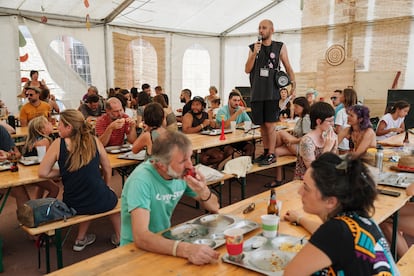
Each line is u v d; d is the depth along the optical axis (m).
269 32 3.73
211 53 10.55
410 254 2.28
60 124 2.86
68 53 7.89
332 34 8.94
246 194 5.02
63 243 3.37
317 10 8.98
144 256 1.61
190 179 1.83
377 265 1.15
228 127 5.51
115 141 4.40
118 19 8.41
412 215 2.91
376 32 8.38
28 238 3.62
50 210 2.70
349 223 1.19
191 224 1.93
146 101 6.31
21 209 2.66
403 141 4.61
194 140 4.70
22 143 5.18
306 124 4.73
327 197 1.24
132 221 1.72
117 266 1.52
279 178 5.17
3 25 6.85
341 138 3.98
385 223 2.96
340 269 1.16
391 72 8.22
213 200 2.07
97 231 3.80
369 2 8.34
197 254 1.53
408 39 8.01
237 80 10.68
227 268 1.49
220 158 5.29
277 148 4.75
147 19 8.70
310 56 9.36
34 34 7.29
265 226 1.74
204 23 9.61
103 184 2.99
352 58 8.70
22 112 5.72
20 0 6.64
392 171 3.18
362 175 1.24
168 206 1.94
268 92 3.84
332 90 9.02
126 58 8.79
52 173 2.91
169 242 1.62
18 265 3.10
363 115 3.61
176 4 8.15
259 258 1.55
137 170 1.85
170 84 9.80
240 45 10.45
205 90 10.72
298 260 1.20
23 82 7.31
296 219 1.96
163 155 1.73
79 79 8.10
